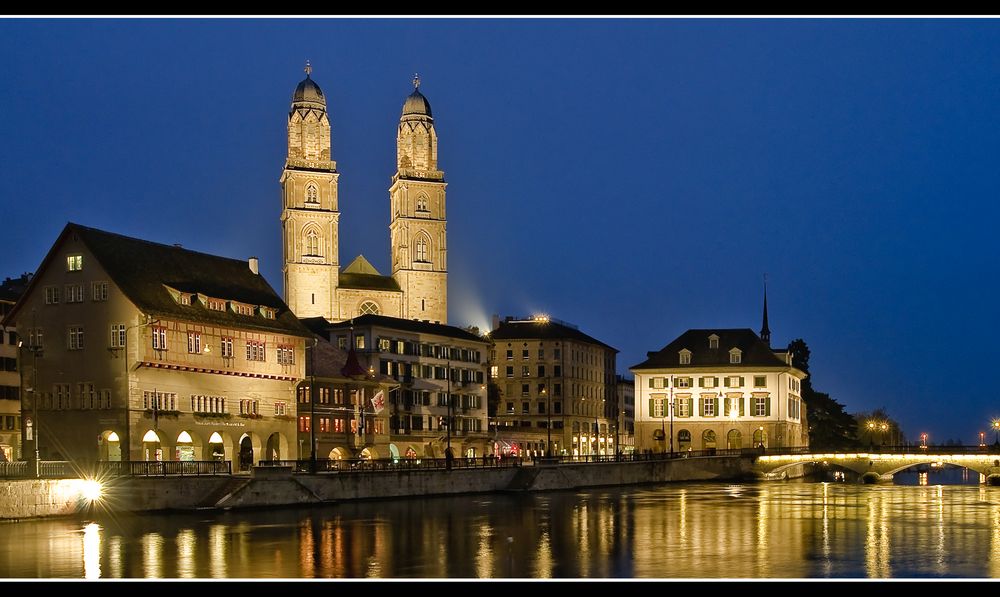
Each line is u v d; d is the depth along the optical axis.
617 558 68.81
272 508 96.19
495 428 176.38
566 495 121.06
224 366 114.69
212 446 118.62
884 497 122.38
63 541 73.06
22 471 85.19
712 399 185.25
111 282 106.62
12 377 129.62
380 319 151.62
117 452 106.38
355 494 104.94
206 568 63.44
